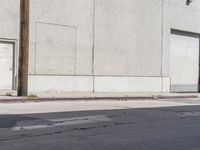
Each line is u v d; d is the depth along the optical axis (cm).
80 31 2553
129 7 2867
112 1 2745
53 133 1045
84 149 865
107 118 1374
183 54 3384
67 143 922
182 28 3334
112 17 2747
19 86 2036
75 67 2531
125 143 940
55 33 2422
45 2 2370
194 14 3459
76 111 1547
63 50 2464
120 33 2805
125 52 2844
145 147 900
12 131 1053
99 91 2678
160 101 2375
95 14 2639
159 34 3117
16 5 2258
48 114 1416
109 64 2736
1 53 2225
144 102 2233
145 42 2995
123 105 1930
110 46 2739
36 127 1125
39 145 890
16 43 2264
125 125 1234
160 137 1033
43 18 2364
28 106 1716
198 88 3522
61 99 2091
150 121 1349
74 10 2517
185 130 1166
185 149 891
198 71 3534
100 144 923
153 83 3069
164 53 3159
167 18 3186
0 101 1847
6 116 1334
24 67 2027
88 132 1081
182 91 3366
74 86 2531
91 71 2623
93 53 2633
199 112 1686
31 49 2314
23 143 906
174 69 3294
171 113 1620
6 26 2223
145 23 2994
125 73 2848
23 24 2020
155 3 3073
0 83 2227
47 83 2389
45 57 2377
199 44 3544
